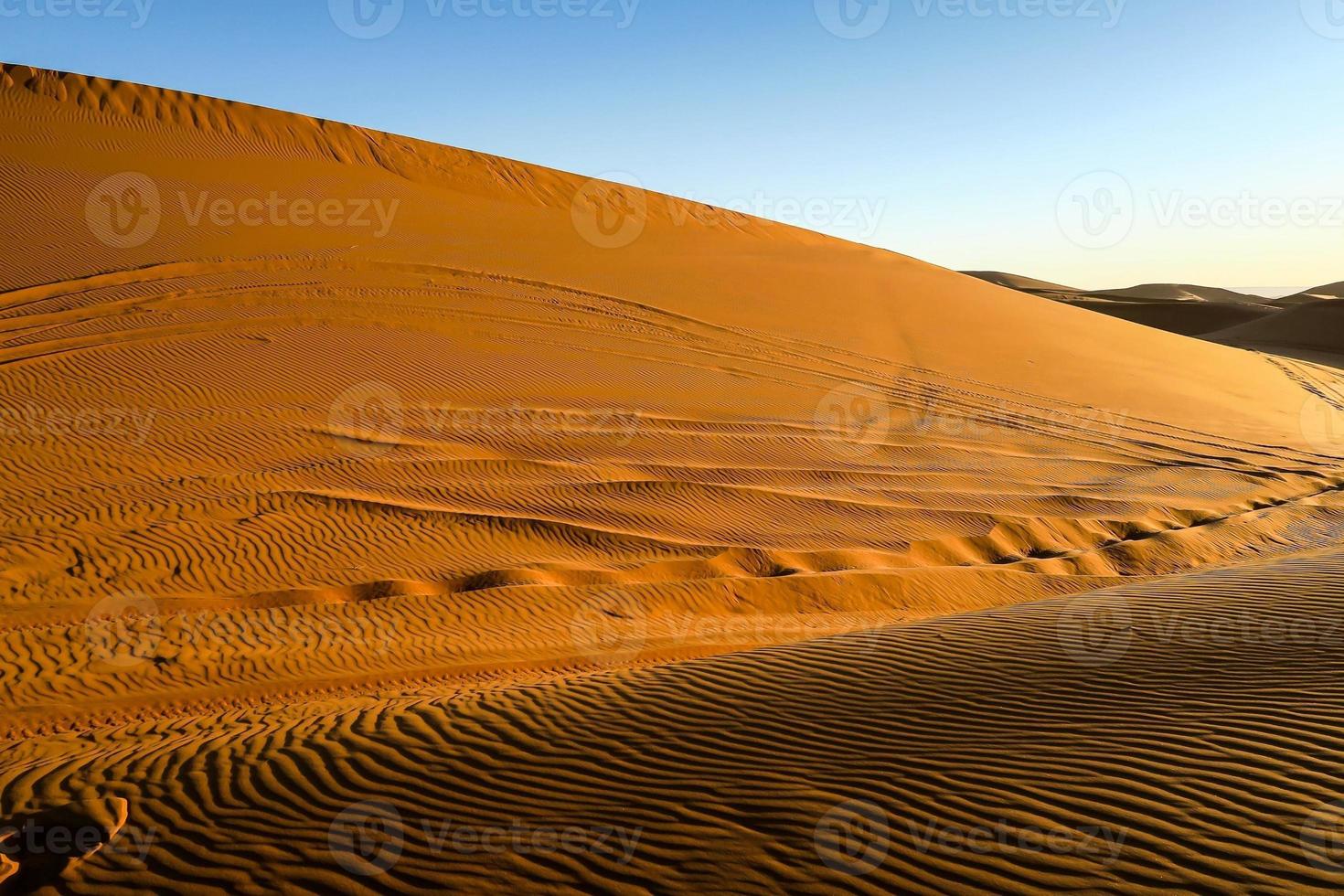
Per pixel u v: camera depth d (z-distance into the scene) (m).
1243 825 4.38
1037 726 5.82
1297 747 5.09
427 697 8.44
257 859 4.83
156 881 4.66
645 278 36.31
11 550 12.55
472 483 17.58
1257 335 79.94
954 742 5.67
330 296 26.34
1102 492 22.69
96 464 15.78
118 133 40.00
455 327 26.14
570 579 14.36
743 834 4.77
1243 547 19.77
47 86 41.38
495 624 12.62
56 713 9.06
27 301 22.56
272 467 16.77
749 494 19.08
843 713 6.38
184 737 7.39
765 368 28.66
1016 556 18.52
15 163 33.06
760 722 6.34
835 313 37.66
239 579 12.93
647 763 5.80
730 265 42.97
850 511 19.11
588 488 18.16
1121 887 4.01
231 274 26.52
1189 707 5.84
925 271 55.09
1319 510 22.94
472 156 51.62
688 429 22.55
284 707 8.63
